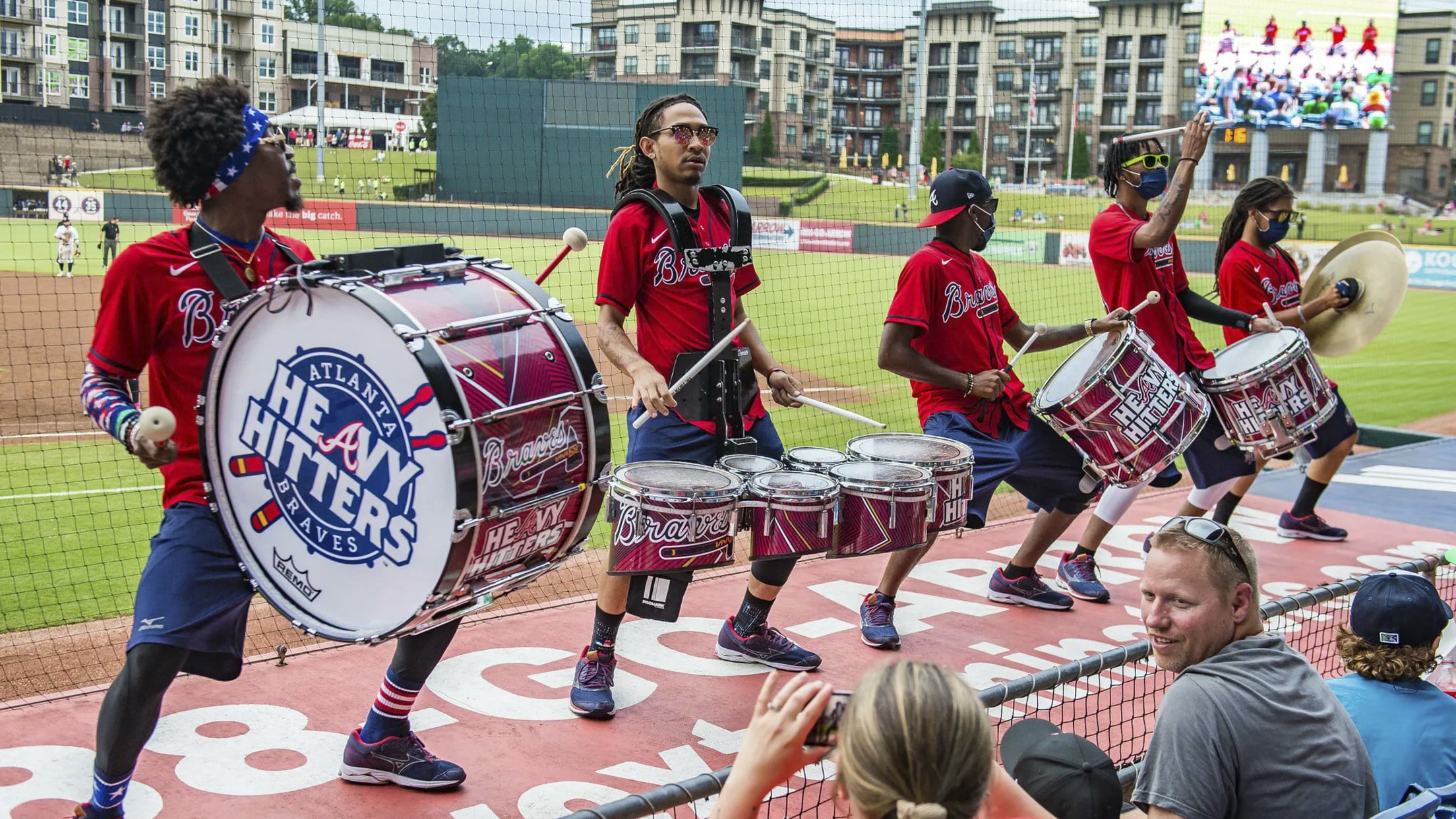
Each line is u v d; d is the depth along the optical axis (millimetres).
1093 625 5207
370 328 2564
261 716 3797
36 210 28797
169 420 2381
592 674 3980
